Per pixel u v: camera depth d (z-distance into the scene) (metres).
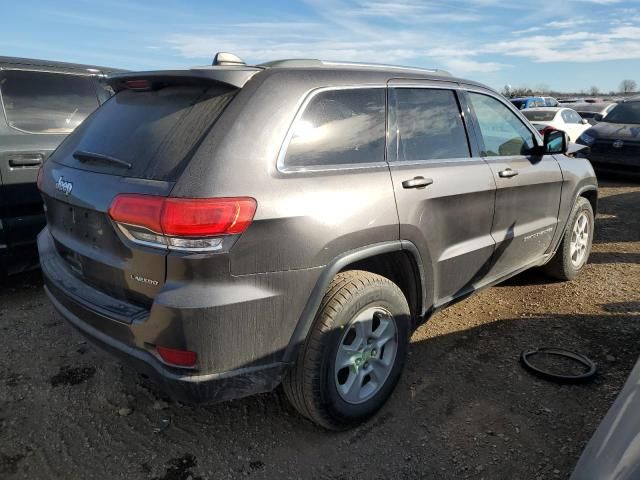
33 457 2.52
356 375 2.64
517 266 3.92
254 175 2.19
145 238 2.15
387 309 2.71
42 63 4.61
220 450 2.58
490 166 3.42
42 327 3.84
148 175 2.21
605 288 4.49
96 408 2.90
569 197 4.34
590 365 3.20
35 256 4.33
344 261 2.43
